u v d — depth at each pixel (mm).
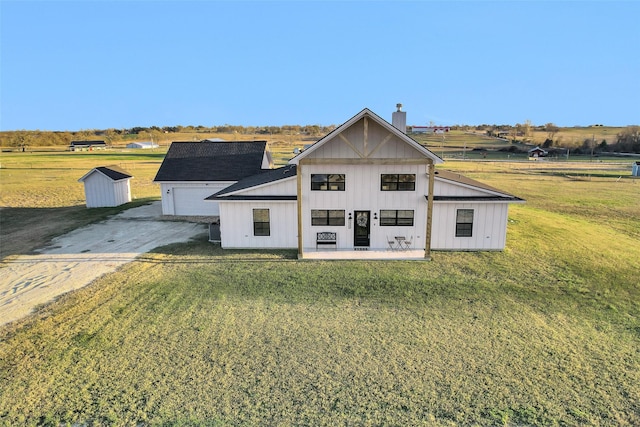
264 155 28984
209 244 19719
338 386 8516
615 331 10852
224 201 18547
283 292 13562
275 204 18578
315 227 18656
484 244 18438
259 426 7344
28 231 23078
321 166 18094
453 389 8398
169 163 28203
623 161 79500
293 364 9344
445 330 10930
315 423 7422
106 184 30391
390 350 9930
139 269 15984
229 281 14594
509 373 8938
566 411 7719
